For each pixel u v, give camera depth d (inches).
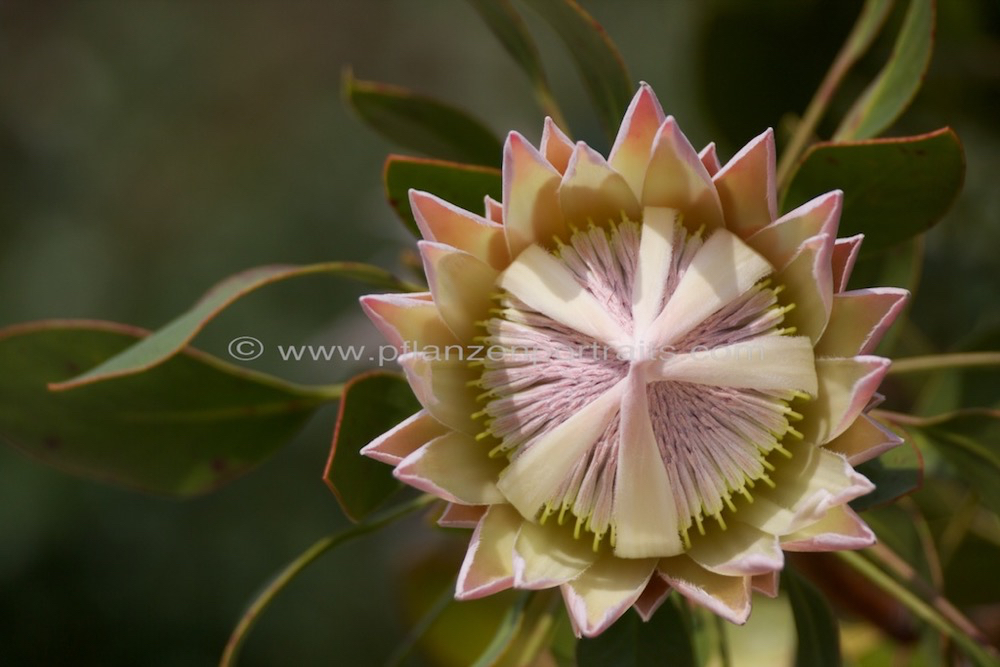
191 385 36.9
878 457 33.2
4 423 36.7
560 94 74.1
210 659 66.4
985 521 39.8
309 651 66.8
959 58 41.8
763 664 40.0
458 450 32.5
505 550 32.2
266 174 83.6
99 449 37.0
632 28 70.3
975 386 38.7
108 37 85.5
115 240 79.4
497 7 37.4
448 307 32.3
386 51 87.4
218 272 79.4
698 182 31.9
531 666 35.3
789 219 31.8
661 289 31.9
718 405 32.6
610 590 31.9
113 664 65.3
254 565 68.2
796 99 42.0
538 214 32.4
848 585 38.7
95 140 82.0
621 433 31.6
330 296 77.1
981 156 43.4
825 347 32.1
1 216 76.8
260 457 37.5
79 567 66.4
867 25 36.8
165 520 68.1
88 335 36.6
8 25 83.2
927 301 43.5
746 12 41.7
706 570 32.0
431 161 34.3
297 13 88.8
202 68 86.7
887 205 34.7
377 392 34.2
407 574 43.2
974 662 34.4
